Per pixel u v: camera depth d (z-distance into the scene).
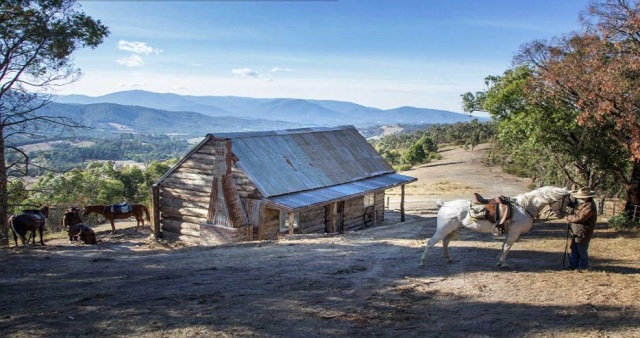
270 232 21.59
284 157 24.80
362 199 27.61
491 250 14.24
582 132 22.03
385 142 156.00
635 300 8.90
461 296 9.47
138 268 12.96
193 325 7.91
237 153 22.47
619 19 16.98
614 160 22.08
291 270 12.10
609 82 15.81
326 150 28.31
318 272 11.80
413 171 64.88
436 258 13.14
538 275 10.88
